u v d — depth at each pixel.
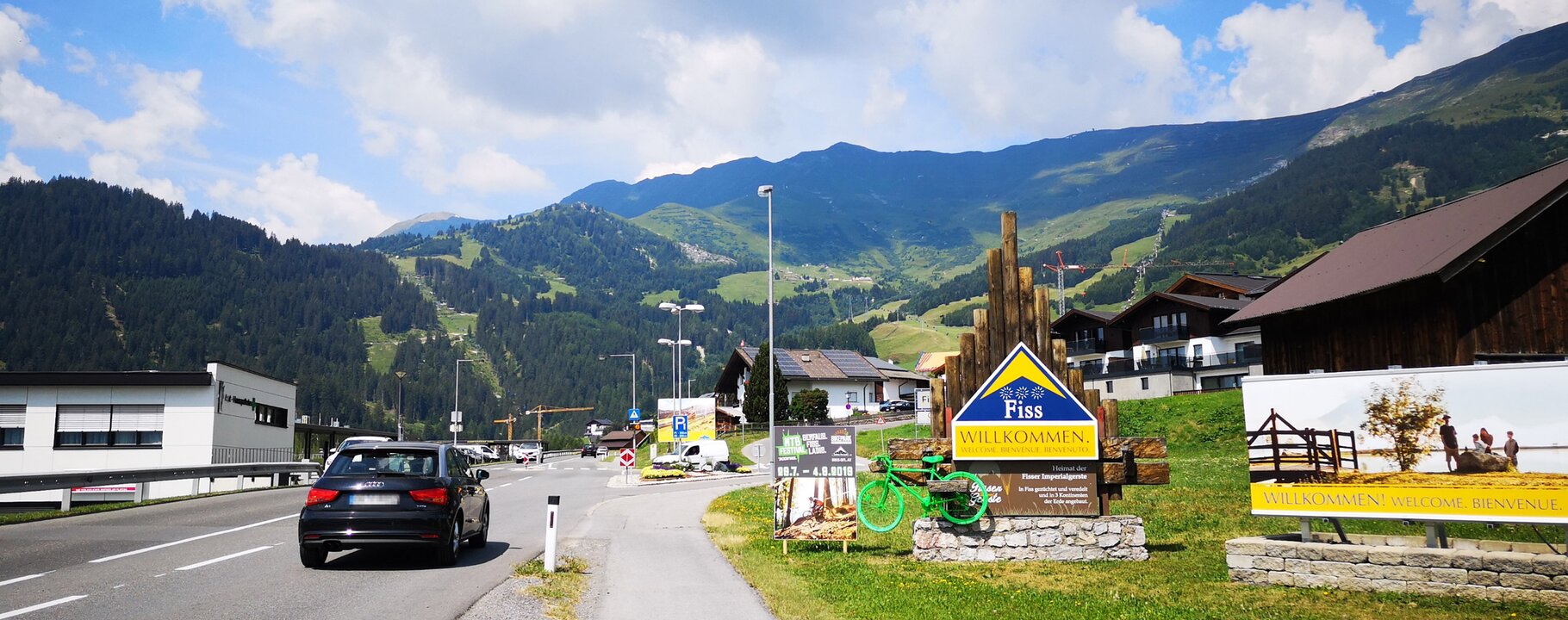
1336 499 12.55
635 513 24.08
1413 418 12.25
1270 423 13.03
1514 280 21.97
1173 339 75.25
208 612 9.95
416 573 13.14
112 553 14.78
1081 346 83.44
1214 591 12.21
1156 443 14.88
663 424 61.38
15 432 45.75
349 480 13.22
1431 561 11.62
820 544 17.28
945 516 14.95
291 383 59.06
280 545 15.98
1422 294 22.64
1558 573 10.95
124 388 46.34
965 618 10.63
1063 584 12.86
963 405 15.17
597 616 10.38
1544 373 11.66
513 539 17.92
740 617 10.45
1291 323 27.27
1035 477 14.91
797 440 16.53
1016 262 15.39
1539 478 11.58
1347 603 11.33
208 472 30.27
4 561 13.77
